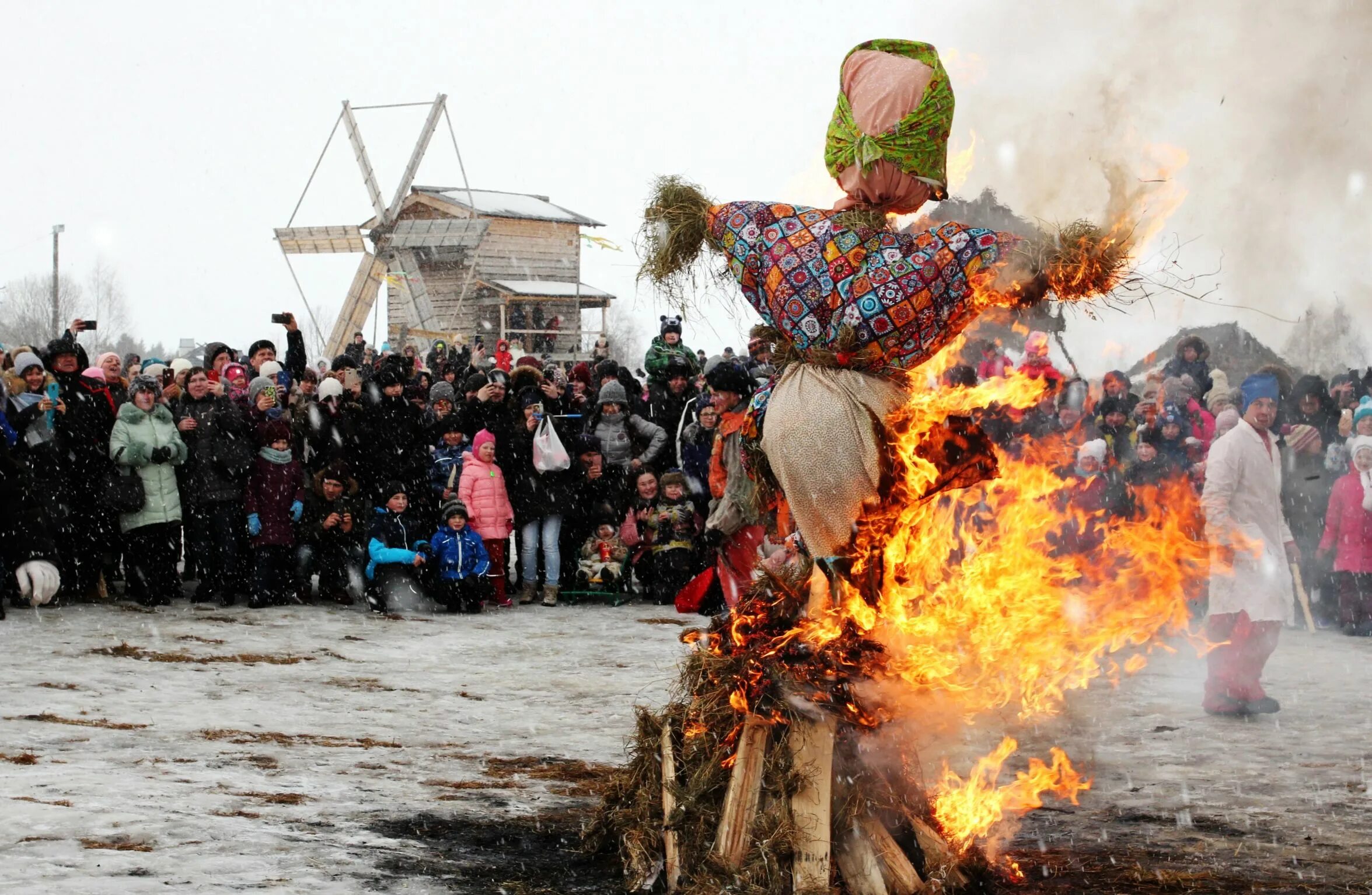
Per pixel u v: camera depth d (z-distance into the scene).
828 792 3.91
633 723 6.99
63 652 8.84
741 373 9.33
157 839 4.54
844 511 3.80
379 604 11.39
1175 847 4.80
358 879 4.20
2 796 5.04
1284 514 11.76
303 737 6.48
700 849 4.02
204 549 11.57
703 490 12.38
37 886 3.94
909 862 4.02
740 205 3.97
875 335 3.76
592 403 13.60
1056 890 4.29
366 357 24.72
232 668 8.48
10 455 10.38
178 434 11.36
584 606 12.16
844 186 3.94
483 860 4.50
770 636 4.08
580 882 4.28
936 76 3.81
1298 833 5.00
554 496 12.21
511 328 49.78
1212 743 6.61
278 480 11.48
